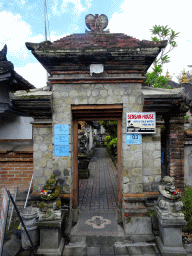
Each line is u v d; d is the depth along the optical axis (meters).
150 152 4.50
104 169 11.73
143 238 4.09
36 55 4.06
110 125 12.84
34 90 4.62
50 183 3.87
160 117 4.48
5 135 6.61
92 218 4.96
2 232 3.09
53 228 3.72
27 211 4.04
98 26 4.63
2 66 4.62
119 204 4.87
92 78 4.29
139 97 4.37
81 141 10.48
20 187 5.04
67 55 4.05
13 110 5.52
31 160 4.98
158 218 3.92
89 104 4.39
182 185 5.09
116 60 4.17
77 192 5.02
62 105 4.39
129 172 4.36
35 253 3.64
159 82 6.86
